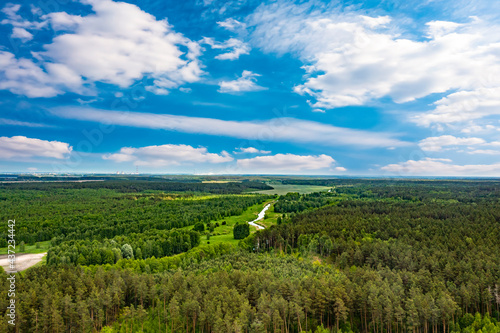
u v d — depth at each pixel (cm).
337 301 6444
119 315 7212
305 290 6975
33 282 7412
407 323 6350
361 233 12656
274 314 6128
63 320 6462
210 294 6888
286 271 9006
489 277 7456
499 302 7112
